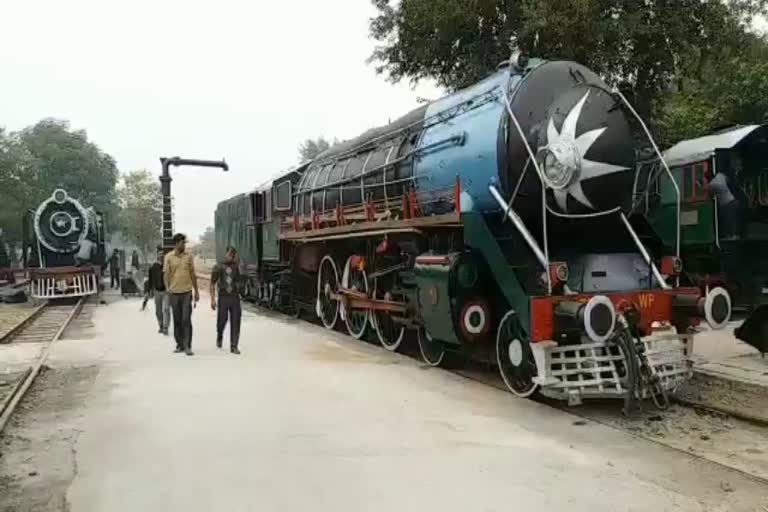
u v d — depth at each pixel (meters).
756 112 19.31
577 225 8.15
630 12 14.12
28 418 7.17
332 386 8.42
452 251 8.67
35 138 60.28
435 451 5.81
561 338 7.37
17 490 5.07
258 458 5.66
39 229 23.06
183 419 6.92
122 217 63.22
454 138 8.96
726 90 19.61
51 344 12.47
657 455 5.72
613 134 7.74
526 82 8.02
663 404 7.41
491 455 5.70
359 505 4.66
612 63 14.19
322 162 15.02
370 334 12.48
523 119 7.84
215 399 7.77
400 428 6.52
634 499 4.74
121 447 6.06
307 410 7.22
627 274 7.92
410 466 5.44
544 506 4.62
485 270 8.27
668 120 19.50
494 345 8.66
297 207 15.73
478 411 7.17
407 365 9.91
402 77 17.22
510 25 14.43
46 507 4.73
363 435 6.29
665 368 7.22
